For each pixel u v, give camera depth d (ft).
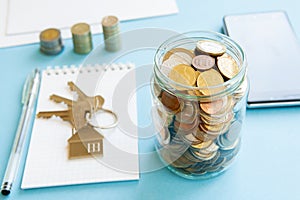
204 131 1.54
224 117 1.53
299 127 1.88
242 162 1.77
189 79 1.55
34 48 2.36
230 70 1.58
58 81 2.13
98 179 1.71
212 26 2.42
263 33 2.27
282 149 1.81
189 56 1.65
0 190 1.70
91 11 2.54
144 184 1.71
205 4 2.56
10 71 2.24
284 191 1.66
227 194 1.66
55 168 1.76
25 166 1.77
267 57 2.14
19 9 2.59
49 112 1.96
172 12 2.51
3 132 1.94
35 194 1.69
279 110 1.96
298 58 2.12
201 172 1.69
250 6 2.53
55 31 2.30
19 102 2.07
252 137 1.85
